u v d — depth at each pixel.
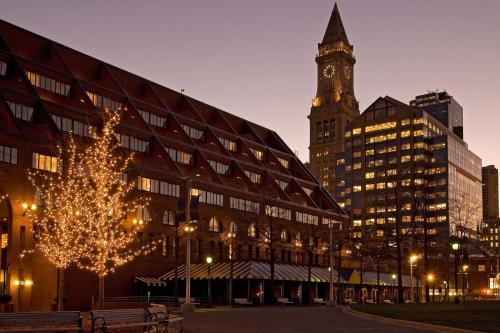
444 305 49.88
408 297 122.19
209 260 66.00
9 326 17.77
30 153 60.56
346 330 25.94
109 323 22.33
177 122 90.31
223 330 26.28
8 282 57.28
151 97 92.62
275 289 85.94
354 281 95.50
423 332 24.67
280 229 92.00
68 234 51.78
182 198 45.31
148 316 22.33
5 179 57.53
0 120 61.66
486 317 31.72
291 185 112.06
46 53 78.75
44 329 18.31
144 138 81.56
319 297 95.81
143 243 72.56
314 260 106.31
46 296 59.25
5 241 61.38
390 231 80.25
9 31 74.69
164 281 73.25
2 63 69.44
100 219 45.16
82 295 63.00
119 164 70.12
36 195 59.69
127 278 70.00
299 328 27.34
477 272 190.12
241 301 68.88
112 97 82.25
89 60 84.75
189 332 25.28
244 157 104.31
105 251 43.47
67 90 76.38
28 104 66.38
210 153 91.56
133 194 71.62
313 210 108.69
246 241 88.06
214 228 84.25
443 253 138.12
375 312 38.75
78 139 71.12
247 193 91.50
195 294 77.44
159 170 76.19
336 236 99.75
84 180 53.16
